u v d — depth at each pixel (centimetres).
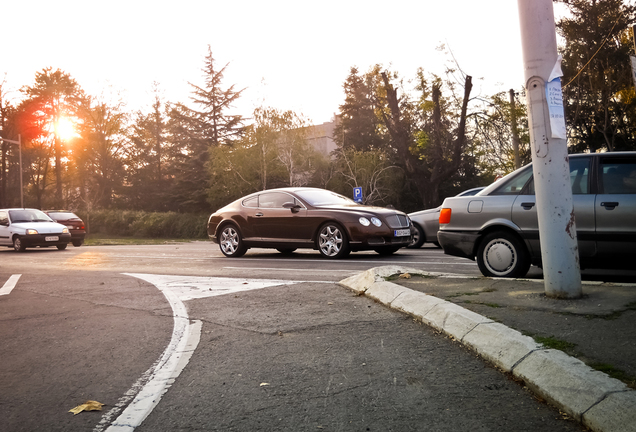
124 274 957
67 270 1082
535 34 493
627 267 625
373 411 293
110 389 346
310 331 473
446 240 735
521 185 689
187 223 3694
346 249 1094
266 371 370
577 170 654
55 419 298
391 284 611
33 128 5959
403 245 1127
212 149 3956
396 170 3719
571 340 362
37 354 438
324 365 377
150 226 3934
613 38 2922
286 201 1209
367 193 3506
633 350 337
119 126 5606
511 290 540
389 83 3091
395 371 357
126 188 6341
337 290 676
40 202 6209
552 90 490
